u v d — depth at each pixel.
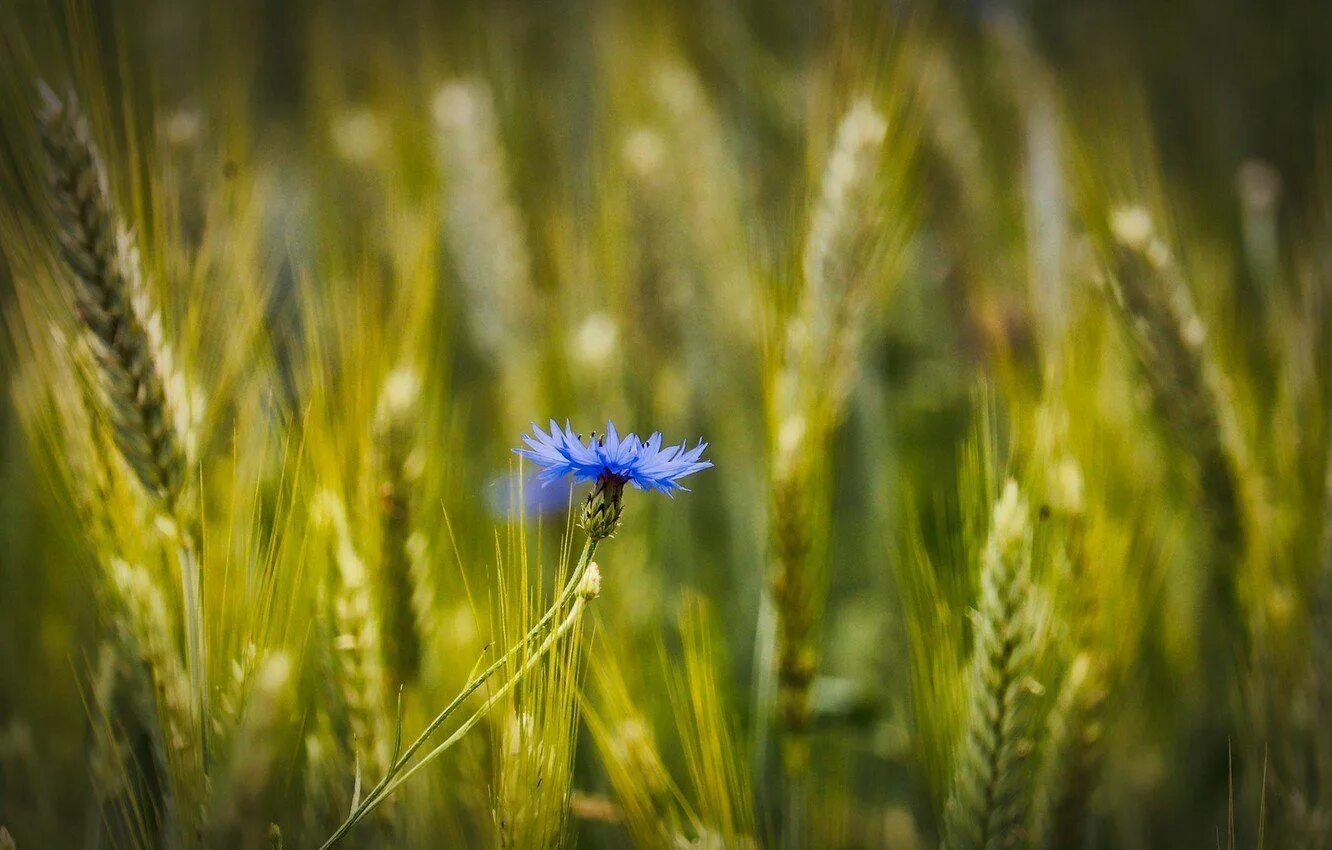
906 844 0.83
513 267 0.92
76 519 0.73
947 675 0.76
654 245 0.94
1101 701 0.76
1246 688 0.80
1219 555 0.81
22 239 0.72
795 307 0.79
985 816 0.74
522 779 0.69
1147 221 0.81
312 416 0.73
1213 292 0.87
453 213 0.92
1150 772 0.83
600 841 0.80
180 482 0.71
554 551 0.81
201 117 0.81
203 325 0.74
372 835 0.72
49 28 0.72
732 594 0.91
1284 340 0.85
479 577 0.78
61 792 0.79
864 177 0.80
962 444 0.79
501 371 0.90
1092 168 0.85
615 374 0.88
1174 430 0.81
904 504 0.86
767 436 0.79
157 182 0.73
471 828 0.76
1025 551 0.74
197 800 0.69
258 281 0.77
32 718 0.80
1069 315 0.82
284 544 0.71
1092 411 0.80
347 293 0.79
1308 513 0.80
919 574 0.78
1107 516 0.79
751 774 0.78
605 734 0.74
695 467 0.68
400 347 0.77
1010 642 0.73
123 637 0.71
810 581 0.77
